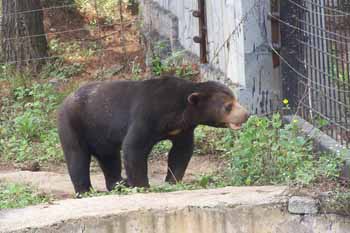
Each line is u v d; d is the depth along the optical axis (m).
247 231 9.81
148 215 9.80
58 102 18.14
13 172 14.58
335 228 9.70
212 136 14.95
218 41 16.58
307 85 13.13
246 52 14.63
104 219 9.73
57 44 23.09
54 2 25.70
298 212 9.75
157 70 19.12
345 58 12.27
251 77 14.67
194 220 9.82
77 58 22.55
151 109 11.98
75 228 9.70
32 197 11.66
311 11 12.80
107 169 13.05
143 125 11.98
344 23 12.17
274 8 14.41
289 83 14.19
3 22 21.39
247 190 10.34
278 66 14.60
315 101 13.01
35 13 21.55
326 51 12.49
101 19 25.55
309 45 13.09
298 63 13.75
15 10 21.27
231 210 9.78
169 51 20.61
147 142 12.07
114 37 24.19
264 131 12.60
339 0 12.38
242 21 14.60
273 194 10.00
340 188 10.15
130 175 12.06
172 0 20.91
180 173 12.48
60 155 15.31
